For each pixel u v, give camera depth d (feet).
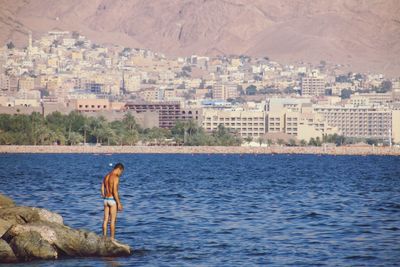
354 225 488.44
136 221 506.07
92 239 382.83
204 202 650.43
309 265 363.15
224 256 384.27
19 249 368.07
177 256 384.06
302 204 634.02
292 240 428.97
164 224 492.13
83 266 359.46
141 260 374.02
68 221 499.92
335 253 390.21
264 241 425.69
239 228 474.90
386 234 449.48
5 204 416.26
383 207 605.31
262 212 564.71
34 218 389.19
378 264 364.58
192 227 478.59
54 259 370.12
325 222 503.61
